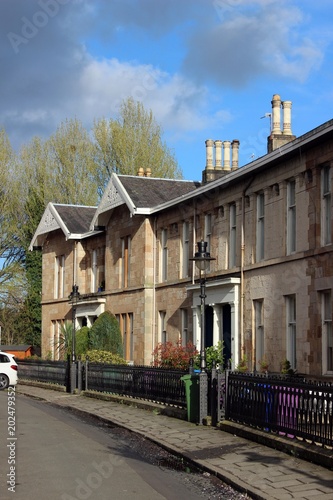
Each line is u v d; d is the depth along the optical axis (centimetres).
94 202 5234
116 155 5206
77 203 5219
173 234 3238
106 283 3803
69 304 4272
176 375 2058
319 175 2178
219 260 2828
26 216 5350
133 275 3497
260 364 2453
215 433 1639
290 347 2328
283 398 1411
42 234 4616
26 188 5338
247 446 1448
